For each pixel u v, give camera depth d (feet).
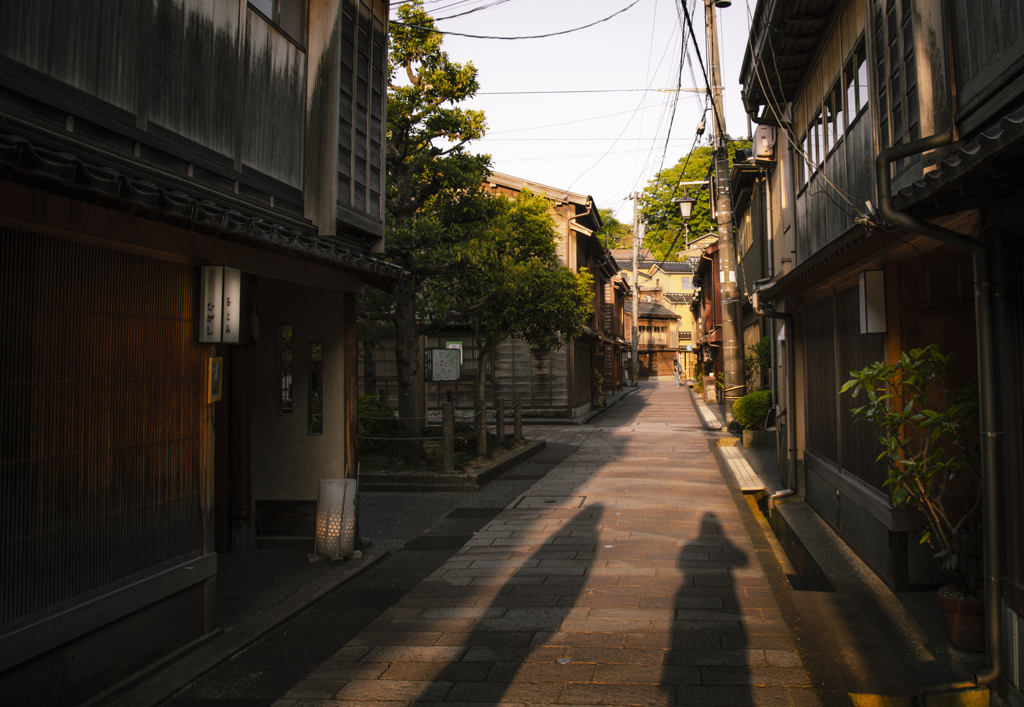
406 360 38.09
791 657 13.76
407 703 12.23
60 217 11.16
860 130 20.94
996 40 11.87
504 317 40.04
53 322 11.32
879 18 19.04
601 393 97.04
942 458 17.02
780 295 28.48
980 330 12.67
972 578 14.73
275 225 15.52
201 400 15.12
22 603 10.65
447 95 36.11
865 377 15.19
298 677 13.57
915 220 12.58
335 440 22.59
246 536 22.70
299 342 23.00
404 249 35.86
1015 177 10.12
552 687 12.67
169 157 14.43
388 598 18.48
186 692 12.94
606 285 118.42
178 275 14.46
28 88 11.05
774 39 25.99
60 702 11.35
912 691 12.22
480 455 39.88
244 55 17.17
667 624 15.71
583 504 30.09
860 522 21.18
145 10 13.67
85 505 11.89
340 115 20.74
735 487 34.12
